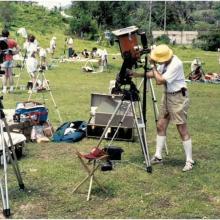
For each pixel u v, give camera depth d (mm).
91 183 7145
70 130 10562
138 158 9156
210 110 15820
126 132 10453
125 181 7738
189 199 7031
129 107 9648
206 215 6469
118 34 8000
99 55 32469
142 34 8133
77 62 34438
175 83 8242
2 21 57375
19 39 41156
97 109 10680
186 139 8438
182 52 56375
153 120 13281
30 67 18172
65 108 14703
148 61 9000
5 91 17703
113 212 6512
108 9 79500
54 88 20281
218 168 8594
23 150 9555
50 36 53500
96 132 10641
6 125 7066
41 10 71438
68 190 7289
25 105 10734
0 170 8172
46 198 6969
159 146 8766
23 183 7355
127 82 8305
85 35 63844
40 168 8336
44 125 10602
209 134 11609
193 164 8641
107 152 8789
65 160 8930
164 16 92250
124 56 8086
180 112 8297
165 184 7637
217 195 7227
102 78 26562
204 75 27031
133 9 98125
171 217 6383
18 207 6641
